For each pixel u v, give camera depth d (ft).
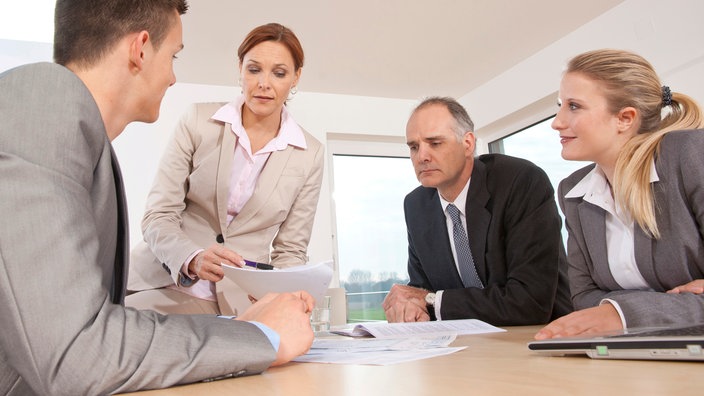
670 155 3.75
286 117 5.89
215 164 5.33
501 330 3.60
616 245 4.25
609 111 4.17
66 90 2.01
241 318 2.54
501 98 12.82
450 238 6.09
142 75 2.63
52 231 1.73
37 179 1.77
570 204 4.68
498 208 5.58
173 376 1.77
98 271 1.83
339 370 1.98
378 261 13.73
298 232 5.97
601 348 1.87
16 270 1.68
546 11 10.14
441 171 5.74
